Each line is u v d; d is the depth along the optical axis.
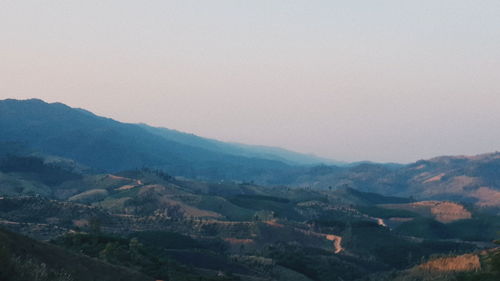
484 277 95.31
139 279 92.38
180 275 141.12
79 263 84.31
